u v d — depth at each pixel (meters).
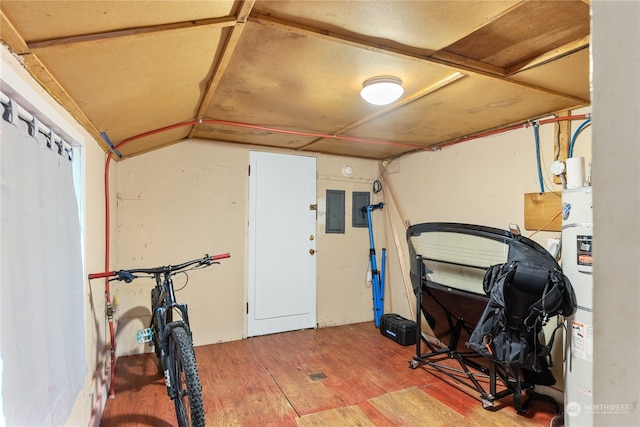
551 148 2.47
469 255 2.49
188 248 3.27
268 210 3.64
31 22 0.94
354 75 1.81
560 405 2.24
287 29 1.35
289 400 2.31
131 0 0.96
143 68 1.43
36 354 1.10
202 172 3.34
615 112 0.38
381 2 1.20
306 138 3.26
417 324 2.85
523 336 1.98
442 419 2.10
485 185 2.96
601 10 0.40
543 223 2.48
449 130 2.91
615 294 0.38
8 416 0.92
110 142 2.35
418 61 1.63
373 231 4.25
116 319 2.98
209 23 1.20
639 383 0.36
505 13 1.27
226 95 2.10
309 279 3.86
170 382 1.72
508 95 2.09
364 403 2.28
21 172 1.05
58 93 1.35
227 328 3.43
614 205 0.38
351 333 3.73
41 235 1.20
